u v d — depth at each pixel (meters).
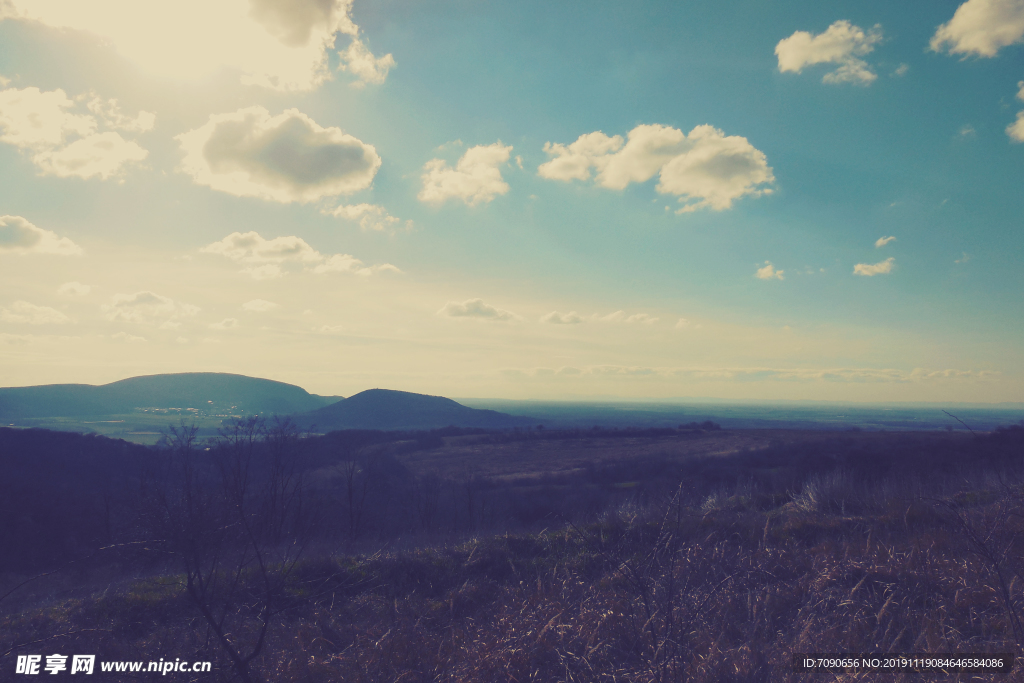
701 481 23.88
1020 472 10.12
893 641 4.11
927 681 3.52
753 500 12.55
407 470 42.56
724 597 4.84
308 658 4.89
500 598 6.43
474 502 34.66
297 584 7.20
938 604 4.77
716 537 7.53
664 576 4.50
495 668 4.39
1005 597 4.16
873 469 18.75
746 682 3.56
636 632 4.30
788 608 4.84
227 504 4.89
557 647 4.54
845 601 4.68
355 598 7.12
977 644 3.92
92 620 6.57
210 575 4.75
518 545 9.42
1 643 5.73
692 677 3.69
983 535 5.42
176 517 4.56
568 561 7.87
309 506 23.47
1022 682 3.37
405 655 5.00
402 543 11.36
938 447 26.89
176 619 6.56
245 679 4.31
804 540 7.80
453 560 8.83
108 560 9.62
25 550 21.56
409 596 7.25
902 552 6.11
